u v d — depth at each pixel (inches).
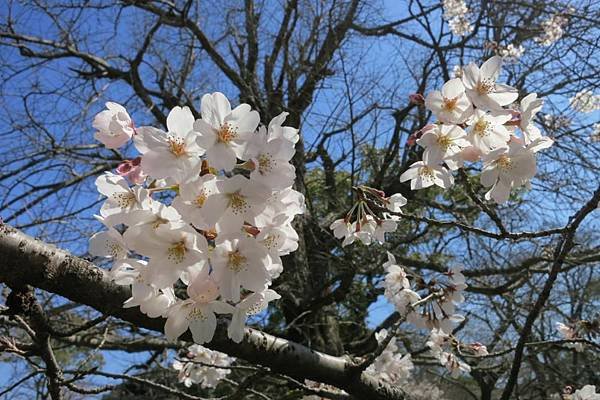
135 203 55.8
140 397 219.1
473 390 425.4
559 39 269.6
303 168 284.7
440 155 77.4
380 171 293.3
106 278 76.1
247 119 54.4
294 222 261.3
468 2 293.1
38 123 279.3
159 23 323.3
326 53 291.3
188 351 175.2
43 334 81.6
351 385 109.8
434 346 156.3
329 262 265.9
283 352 100.3
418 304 115.3
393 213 90.4
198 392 259.1
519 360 112.5
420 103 79.0
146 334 239.8
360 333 344.2
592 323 167.3
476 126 76.2
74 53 323.0
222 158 52.1
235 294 53.9
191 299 56.7
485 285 275.1
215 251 53.4
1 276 69.2
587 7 259.4
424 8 324.5
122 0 304.5
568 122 271.7
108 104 58.3
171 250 52.4
